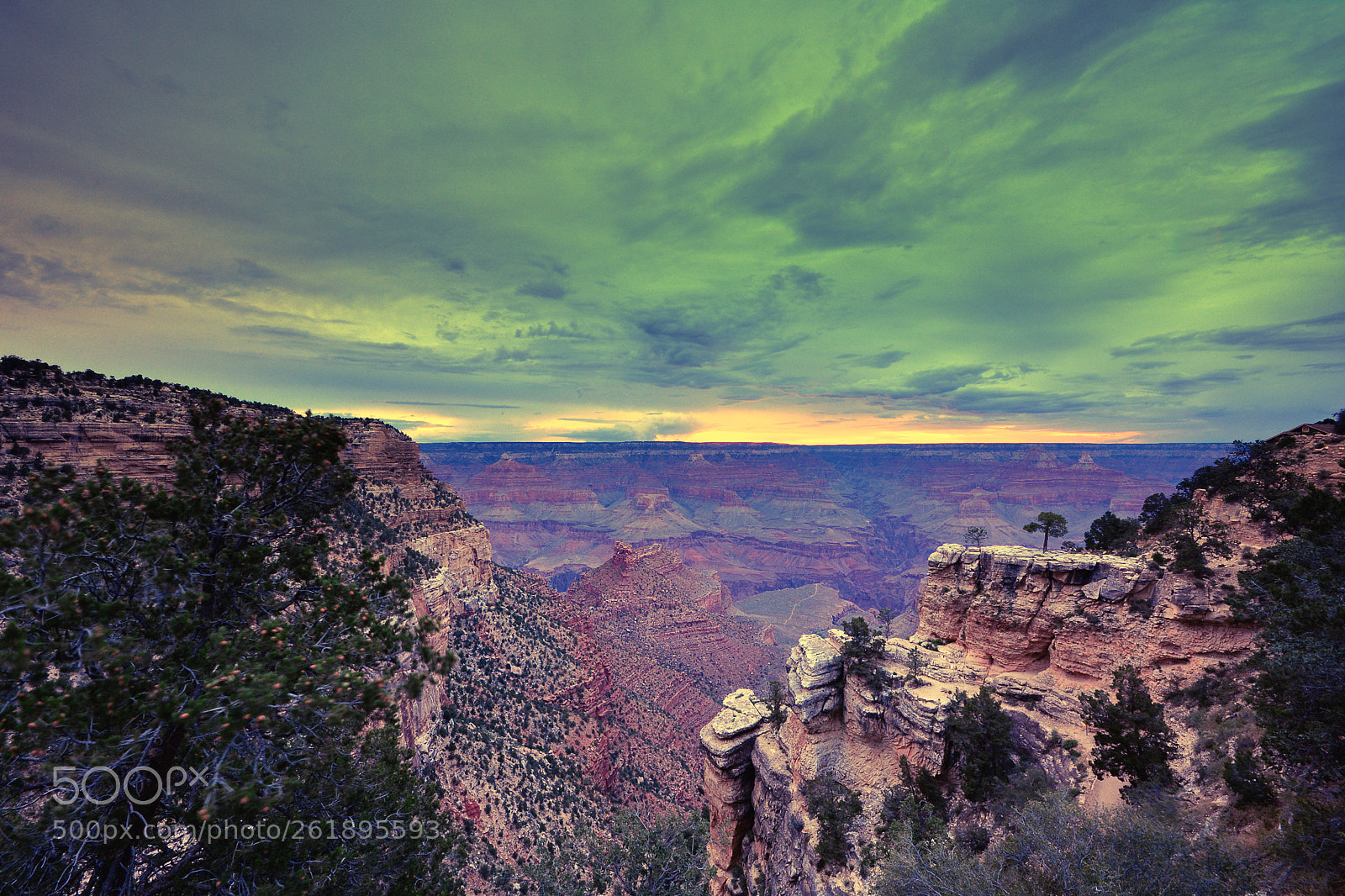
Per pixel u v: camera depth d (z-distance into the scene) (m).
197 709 11.09
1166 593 36.88
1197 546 37.47
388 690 14.73
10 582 11.55
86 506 14.05
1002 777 36.28
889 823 36.69
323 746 15.27
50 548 12.55
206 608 15.55
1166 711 34.22
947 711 38.91
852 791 41.78
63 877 11.91
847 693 44.78
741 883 50.38
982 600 45.66
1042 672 42.25
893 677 42.75
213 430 17.27
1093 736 36.06
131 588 13.99
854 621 46.12
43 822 11.33
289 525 18.33
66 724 10.88
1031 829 20.38
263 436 17.11
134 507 15.25
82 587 13.51
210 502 16.03
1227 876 16.52
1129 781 31.22
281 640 14.14
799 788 44.19
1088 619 39.84
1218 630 34.38
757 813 49.53
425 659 15.74
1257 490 41.69
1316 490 25.69
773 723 52.31
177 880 13.34
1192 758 30.03
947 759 38.50
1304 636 20.45
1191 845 18.73
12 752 10.34
